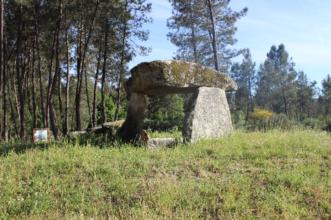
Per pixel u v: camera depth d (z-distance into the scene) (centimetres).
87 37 2677
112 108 3556
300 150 1164
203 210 810
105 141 1353
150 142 1278
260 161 1060
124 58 2869
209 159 1086
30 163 1058
